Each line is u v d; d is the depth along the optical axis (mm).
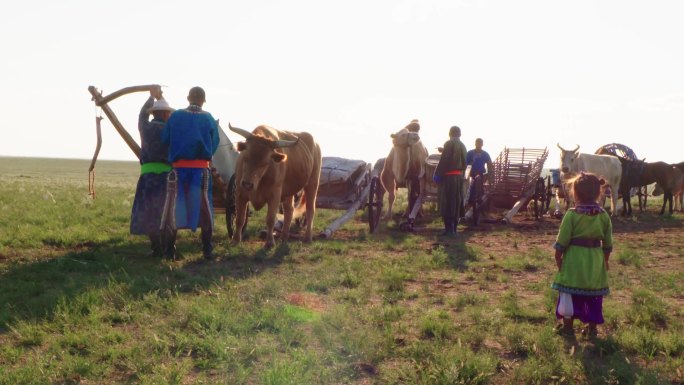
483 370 5012
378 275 8875
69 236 11008
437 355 5258
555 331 6195
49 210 14992
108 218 13906
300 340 5734
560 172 19047
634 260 10430
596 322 6023
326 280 8227
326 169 14156
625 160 21078
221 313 6344
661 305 7176
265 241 11531
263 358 5320
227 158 11992
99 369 4965
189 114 9242
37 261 9047
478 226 16312
